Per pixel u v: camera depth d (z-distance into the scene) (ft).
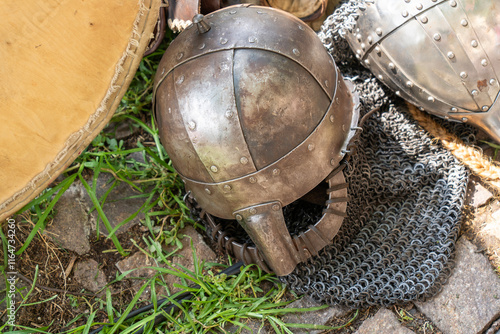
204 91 4.48
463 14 4.88
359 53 5.66
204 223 5.65
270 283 5.56
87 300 5.47
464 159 5.74
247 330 5.23
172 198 6.10
